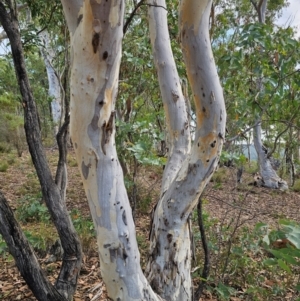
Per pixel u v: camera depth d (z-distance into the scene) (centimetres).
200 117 160
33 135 176
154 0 198
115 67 105
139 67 386
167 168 200
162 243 179
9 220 140
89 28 98
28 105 174
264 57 288
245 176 887
